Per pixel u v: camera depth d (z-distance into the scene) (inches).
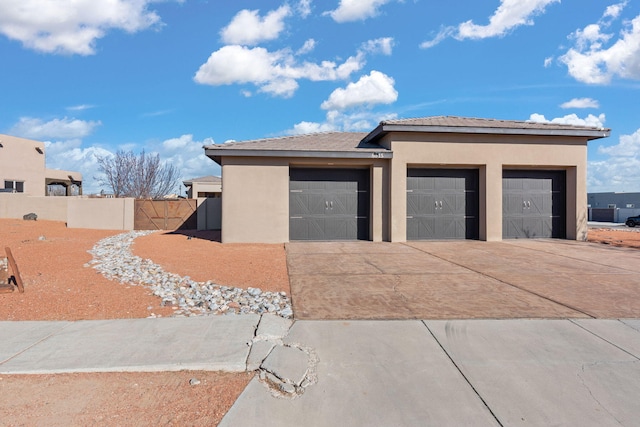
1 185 1175.6
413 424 123.9
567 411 130.4
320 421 125.3
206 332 191.5
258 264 372.8
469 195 597.6
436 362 164.1
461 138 566.9
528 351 174.4
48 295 253.4
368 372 155.9
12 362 159.5
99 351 169.9
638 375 154.2
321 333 193.6
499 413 129.3
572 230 597.6
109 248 479.5
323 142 606.2
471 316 218.4
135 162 1515.7
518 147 575.5
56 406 130.8
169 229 832.9
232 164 542.6
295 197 574.6
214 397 137.9
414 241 571.8
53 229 730.2
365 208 585.3
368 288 282.5
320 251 465.4
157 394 139.3
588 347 178.5
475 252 462.0
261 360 161.9
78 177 1553.9
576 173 589.9
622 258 420.5
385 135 579.5
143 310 227.8
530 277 320.8
